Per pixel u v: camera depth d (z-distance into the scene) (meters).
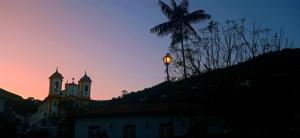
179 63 18.61
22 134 37.38
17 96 35.88
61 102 58.06
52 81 77.31
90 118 27.34
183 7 35.62
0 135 26.42
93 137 26.09
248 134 8.95
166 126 24.95
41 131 43.28
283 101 11.36
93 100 79.94
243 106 11.88
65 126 37.97
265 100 11.55
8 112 34.53
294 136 8.88
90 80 80.38
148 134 25.22
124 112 26.06
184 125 23.89
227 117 12.38
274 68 14.35
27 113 88.25
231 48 16.89
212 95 13.38
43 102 76.62
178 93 18.17
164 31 35.03
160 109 25.23
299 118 10.98
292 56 16.84
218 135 9.20
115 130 26.19
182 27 34.94
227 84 13.29
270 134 8.99
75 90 81.81
